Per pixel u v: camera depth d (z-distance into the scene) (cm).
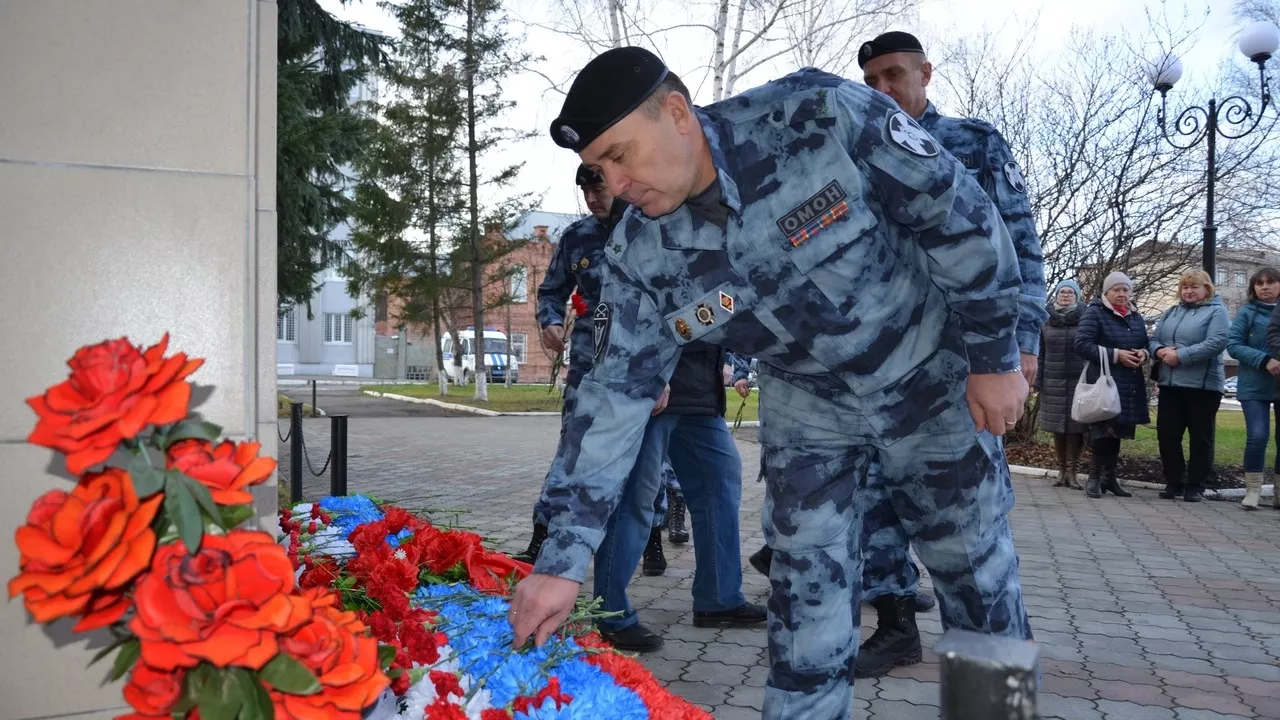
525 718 167
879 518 371
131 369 115
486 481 961
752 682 356
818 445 217
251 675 117
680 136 182
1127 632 436
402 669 164
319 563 227
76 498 113
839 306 200
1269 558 603
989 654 81
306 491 873
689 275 202
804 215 195
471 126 2767
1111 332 854
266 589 112
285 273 1472
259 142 162
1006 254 196
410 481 958
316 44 1280
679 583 514
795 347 205
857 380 208
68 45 145
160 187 149
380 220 2769
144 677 116
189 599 109
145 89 149
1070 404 907
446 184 2767
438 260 2870
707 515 418
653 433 380
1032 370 342
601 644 207
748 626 429
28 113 143
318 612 126
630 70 176
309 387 3534
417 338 4956
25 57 143
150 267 149
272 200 163
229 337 152
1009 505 223
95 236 146
